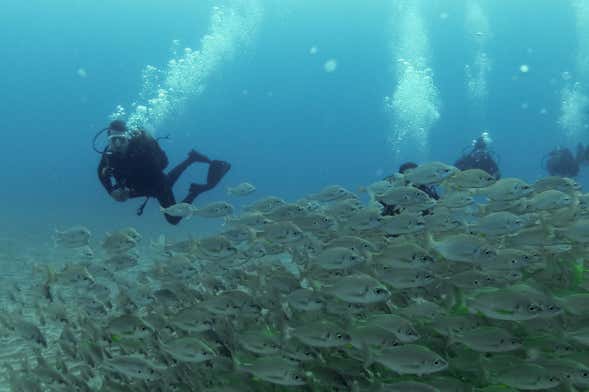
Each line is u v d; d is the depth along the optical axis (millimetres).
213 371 3959
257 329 4211
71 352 4695
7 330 5316
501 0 99688
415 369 3316
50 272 5344
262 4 112688
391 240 5387
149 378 3965
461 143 129000
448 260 4461
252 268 5336
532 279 4324
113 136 10227
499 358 3420
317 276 4582
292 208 6109
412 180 5871
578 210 5023
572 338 3369
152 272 5574
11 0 127312
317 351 3824
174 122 154375
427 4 102250
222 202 7113
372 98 142625
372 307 4090
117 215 27438
